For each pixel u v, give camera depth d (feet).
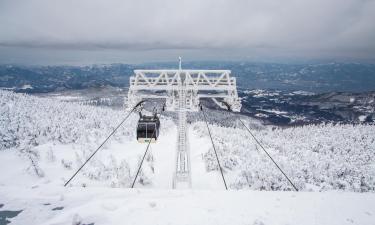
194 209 27.27
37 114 227.40
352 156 263.49
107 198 29.63
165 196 30.37
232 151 185.88
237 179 128.88
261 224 24.36
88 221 24.86
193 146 209.15
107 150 180.75
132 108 74.95
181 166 74.95
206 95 76.64
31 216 25.62
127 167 106.52
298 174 149.18
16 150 149.59
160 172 136.05
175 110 78.18
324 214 26.86
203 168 145.48
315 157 226.79
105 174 111.45
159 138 246.88
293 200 30.17
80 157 148.87
